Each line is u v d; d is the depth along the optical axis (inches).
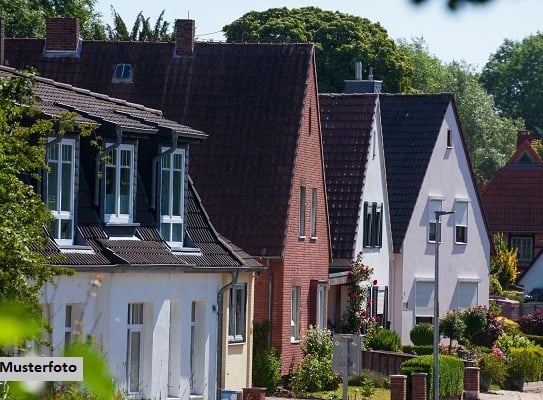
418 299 6402.6
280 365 4227.4
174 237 3321.9
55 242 2783.0
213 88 4557.1
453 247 6737.2
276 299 4259.4
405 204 6289.4
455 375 4483.3
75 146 2854.3
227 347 3754.9
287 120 4441.4
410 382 4160.9
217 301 3513.8
